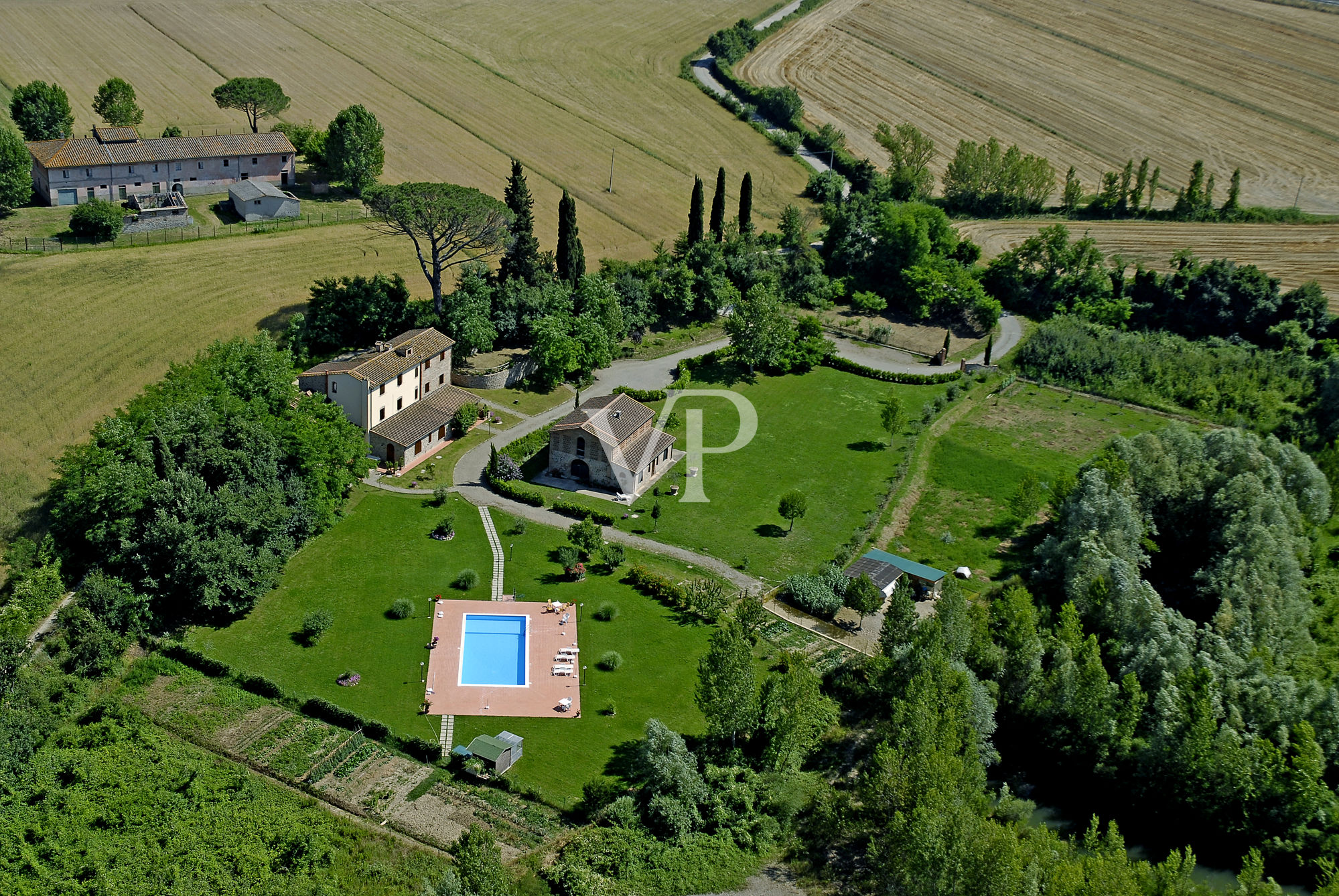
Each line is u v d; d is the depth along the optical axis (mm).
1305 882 77188
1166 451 113938
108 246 140875
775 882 72875
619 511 111750
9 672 79562
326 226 157375
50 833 67750
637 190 192375
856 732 85812
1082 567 98750
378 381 114688
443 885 63406
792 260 174250
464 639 91125
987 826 66938
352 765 78000
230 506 92062
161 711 81312
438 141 196375
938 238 178125
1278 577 101188
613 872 71500
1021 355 156625
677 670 89875
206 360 110312
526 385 136000
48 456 104688
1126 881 64312
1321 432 135625
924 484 123938
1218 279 168250
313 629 88875
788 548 108562
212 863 66438
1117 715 84312
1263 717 84562
